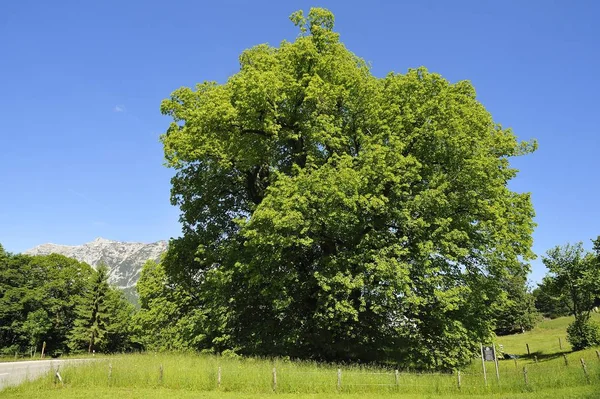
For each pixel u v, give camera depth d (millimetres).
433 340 23406
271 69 23609
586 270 42438
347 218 20297
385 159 20922
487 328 24859
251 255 23188
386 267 19172
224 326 23875
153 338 31031
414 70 23828
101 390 16906
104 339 68375
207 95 25297
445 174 22266
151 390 16984
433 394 16844
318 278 20531
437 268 20641
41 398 15461
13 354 64438
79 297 70750
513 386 17453
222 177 26719
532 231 23219
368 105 22844
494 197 22406
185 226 28828
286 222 19516
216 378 17703
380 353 23609
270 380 17453
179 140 23047
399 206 21547
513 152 25047
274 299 22531
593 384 17359
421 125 22938
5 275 67188
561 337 60219
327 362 22875
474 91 26109
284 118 24297
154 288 31281
